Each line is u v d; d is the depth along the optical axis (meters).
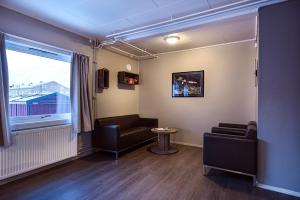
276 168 2.45
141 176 2.88
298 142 2.33
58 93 3.46
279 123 2.42
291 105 2.36
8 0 2.45
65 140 3.37
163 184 2.62
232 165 2.71
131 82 5.15
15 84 2.82
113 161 3.54
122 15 2.89
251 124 3.19
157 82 5.35
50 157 3.11
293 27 2.33
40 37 3.06
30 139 2.83
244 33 3.70
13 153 2.62
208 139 2.90
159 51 5.09
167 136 4.24
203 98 4.65
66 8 2.67
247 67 4.12
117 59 4.85
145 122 5.23
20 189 2.45
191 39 4.07
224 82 4.39
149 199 2.24
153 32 3.43
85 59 3.75
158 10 2.74
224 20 2.82
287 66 2.37
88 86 3.81
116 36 3.79
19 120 2.85
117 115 4.85
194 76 4.75
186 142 4.88
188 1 2.47
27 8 2.67
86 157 3.77
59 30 3.38
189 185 2.59
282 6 2.38
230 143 2.71
